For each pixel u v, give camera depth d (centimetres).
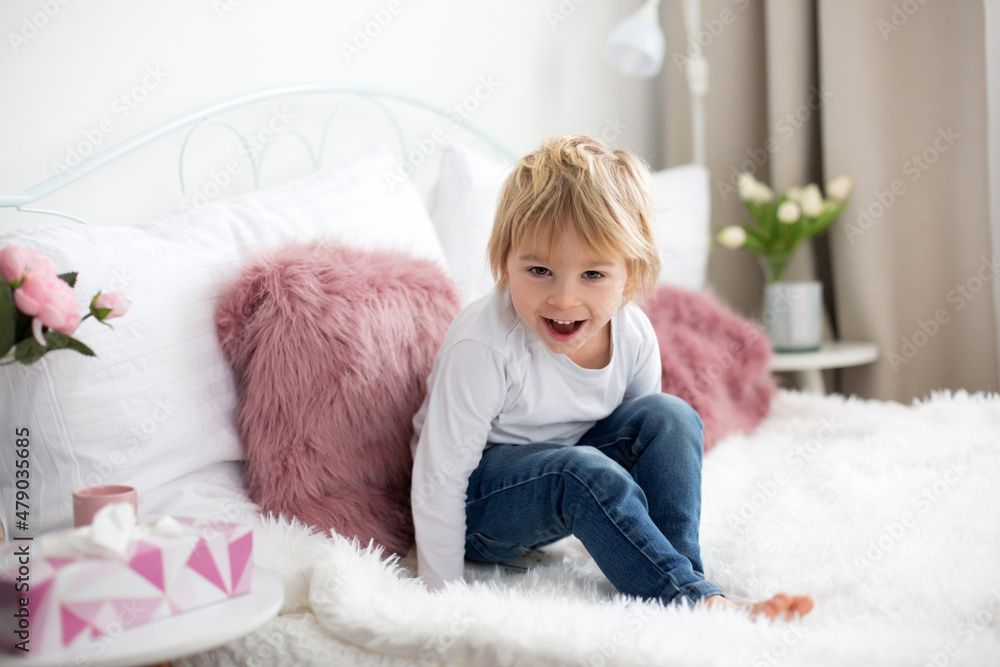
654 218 101
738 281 239
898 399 207
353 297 107
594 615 76
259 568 82
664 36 247
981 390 195
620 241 90
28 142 124
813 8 218
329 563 84
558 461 93
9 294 71
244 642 81
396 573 92
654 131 245
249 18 151
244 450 108
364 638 78
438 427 97
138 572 66
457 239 164
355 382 104
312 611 86
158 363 101
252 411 105
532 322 95
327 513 102
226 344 107
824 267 229
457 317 110
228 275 112
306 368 104
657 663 69
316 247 113
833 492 115
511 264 95
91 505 75
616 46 206
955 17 192
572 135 100
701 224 205
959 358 198
